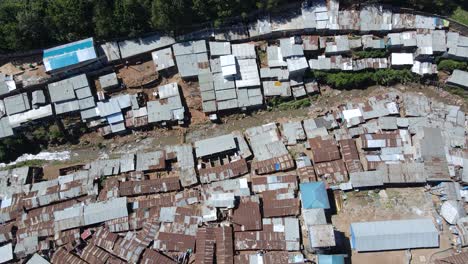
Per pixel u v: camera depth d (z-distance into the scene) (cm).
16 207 5616
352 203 5672
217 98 6288
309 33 6500
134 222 5438
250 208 5419
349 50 6450
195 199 5597
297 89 6431
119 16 6022
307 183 5450
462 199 5628
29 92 6262
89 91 6225
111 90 6372
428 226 5369
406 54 6456
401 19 6462
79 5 5888
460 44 6384
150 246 5312
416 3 6400
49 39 6181
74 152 6356
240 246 5275
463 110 6500
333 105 6488
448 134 6025
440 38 6394
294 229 5309
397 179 5659
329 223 5553
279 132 6259
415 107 6216
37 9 5881
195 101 6406
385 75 6494
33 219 5509
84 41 6094
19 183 5859
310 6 6419
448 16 6506
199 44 6356
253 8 6362
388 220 5544
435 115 6175
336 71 6469
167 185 5728
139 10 6075
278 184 5641
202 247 5191
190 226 5372
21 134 6262
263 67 6488
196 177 5788
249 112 6450
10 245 5319
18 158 6306
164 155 6009
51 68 5991
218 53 6344
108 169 5916
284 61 6381
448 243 5381
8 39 5925
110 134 6362
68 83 6209
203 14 6194
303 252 5281
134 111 6316
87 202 5616
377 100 6291
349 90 6606
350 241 5441
